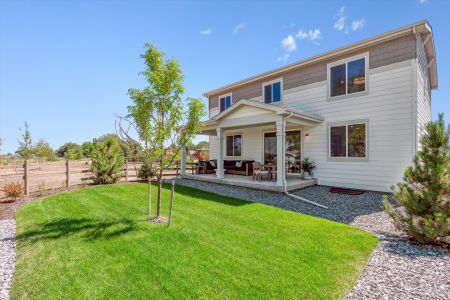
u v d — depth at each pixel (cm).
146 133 505
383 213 627
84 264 329
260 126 1181
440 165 403
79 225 492
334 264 332
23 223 514
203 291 268
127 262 334
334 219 575
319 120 1021
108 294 264
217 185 1073
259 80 1319
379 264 338
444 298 259
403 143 817
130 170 1282
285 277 297
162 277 296
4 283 290
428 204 408
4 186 795
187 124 512
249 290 269
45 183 954
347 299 257
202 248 380
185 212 600
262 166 1077
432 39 925
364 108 912
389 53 852
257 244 399
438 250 388
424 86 987
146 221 518
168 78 497
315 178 1066
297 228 484
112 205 665
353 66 948
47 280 293
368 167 902
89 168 1120
